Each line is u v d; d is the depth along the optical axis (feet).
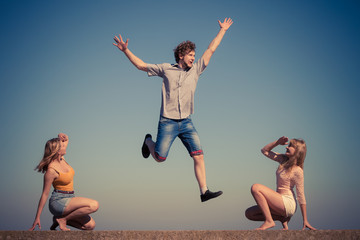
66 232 9.77
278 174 12.48
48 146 12.05
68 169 12.41
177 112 12.93
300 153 12.11
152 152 13.76
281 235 10.17
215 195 12.62
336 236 10.28
